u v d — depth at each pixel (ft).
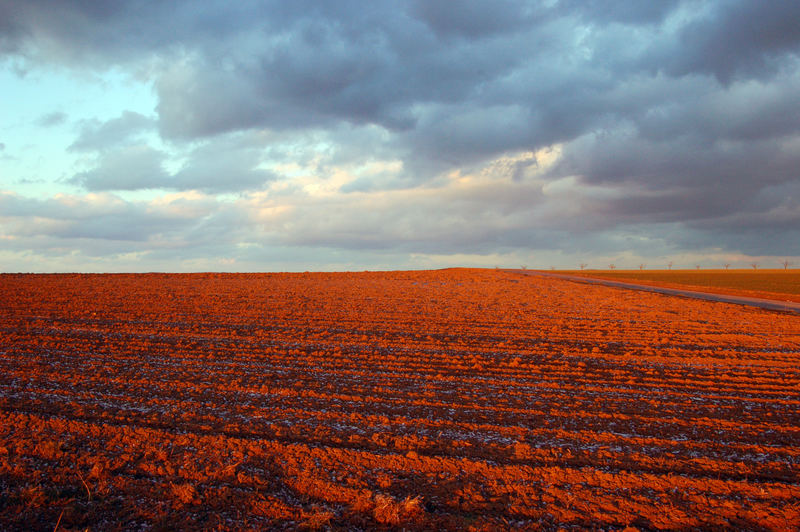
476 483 17.98
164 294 94.73
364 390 30.35
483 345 46.55
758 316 70.64
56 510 15.75
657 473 18.94
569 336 52.47
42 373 32.96
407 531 14.85
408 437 22.27
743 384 33.47
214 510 15.88
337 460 19.72
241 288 115.65
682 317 69.36
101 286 114.11
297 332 52.21
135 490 17.06
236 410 25.86
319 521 15.03
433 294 106.63
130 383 30.89
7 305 71.97
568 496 17.08
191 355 39.91
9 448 20.30
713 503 16.65
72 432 22.21
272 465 19.21
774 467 19.65
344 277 178.70
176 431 22.61
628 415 26.07
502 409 26.84
